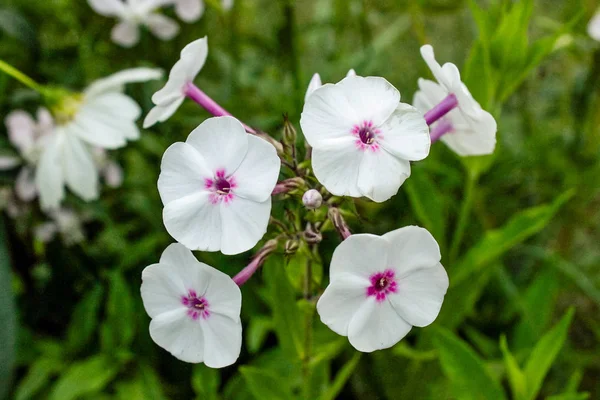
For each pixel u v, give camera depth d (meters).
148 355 0.35
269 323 0.33
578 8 0.37
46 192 0.33
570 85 0.43
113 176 0.38
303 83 0.38
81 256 0.37
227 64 0.39
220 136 0.24
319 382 0.31
